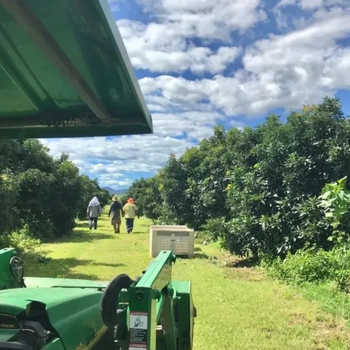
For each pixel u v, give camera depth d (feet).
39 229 53.93
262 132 43.39
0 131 8.63
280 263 28.86
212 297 23.03
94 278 28.50
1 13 4.92
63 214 59.77
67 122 8.05
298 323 19.06
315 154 33.19
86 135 8.52
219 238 43.55
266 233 32.89
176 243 37.47
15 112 7.93
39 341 6.23
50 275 29.22
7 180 37.01
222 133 66.69
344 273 23.80
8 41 5.56
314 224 29.50
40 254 38.40
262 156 35.60
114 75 6.19
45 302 7.13
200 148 66.39
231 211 40.68
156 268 8.79
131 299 7.20
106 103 7.22
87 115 7.99
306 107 34.78
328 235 29.58
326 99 34.09
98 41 5.32
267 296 23.25
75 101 7.41
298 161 32.42
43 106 7.70
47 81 6.62
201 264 33.63
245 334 17.79
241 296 23.26
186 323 12.13
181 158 65.16
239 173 39.19
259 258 33.17
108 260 36.45
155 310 7.76
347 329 18.29
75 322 7.63
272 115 44.52
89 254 40.04
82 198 63.98
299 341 17.04
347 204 27.14
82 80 6.32
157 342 10.94
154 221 85.20
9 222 36.73
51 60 5.71
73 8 4.72
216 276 28.60
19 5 4.57
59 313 7.26
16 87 6.86
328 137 32.94
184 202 62.39
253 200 34.19
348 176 30.91
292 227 31.19
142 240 54.08
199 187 59.82
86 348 7.98
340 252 26.17
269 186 34.53
